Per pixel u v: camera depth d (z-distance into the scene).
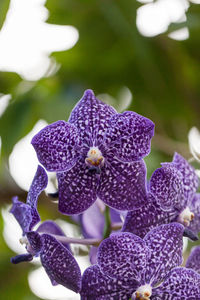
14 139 0.80
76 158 0.59
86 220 0.66
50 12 0.80
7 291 0.81
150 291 0.57
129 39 0.80
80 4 0.79
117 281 0.57
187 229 0.59
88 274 0.57
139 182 0.58
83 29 0.81
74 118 0.60
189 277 0.58
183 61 0.81
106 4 0.79
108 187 0.59
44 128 0.58
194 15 0.78
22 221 0.60
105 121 0.60
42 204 0.80
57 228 0.63
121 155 0.59
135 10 0.79
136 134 0.58
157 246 0.58
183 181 0.61
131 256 0.57
